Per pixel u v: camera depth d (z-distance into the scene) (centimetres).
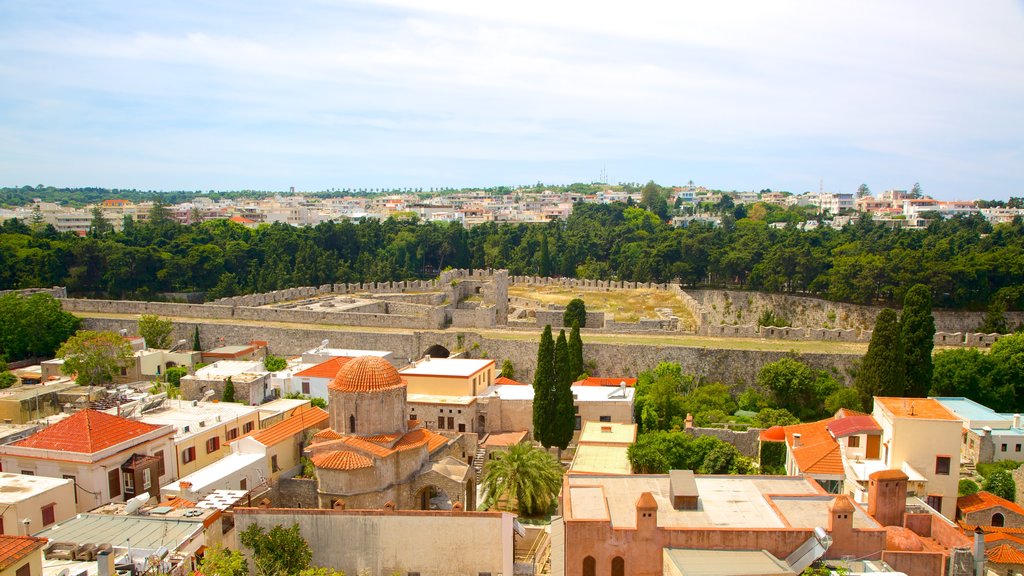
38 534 3897
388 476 4988
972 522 4900
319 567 4044
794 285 14738
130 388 6975
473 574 4031
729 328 9019
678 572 3250
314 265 16100
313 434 5834
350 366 5200
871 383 6700
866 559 3406
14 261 13725
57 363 8181
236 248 16700
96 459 4662
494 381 7831
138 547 3744
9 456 4759
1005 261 12525
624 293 13488
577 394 6975
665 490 4072
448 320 9819
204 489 4653
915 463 4853
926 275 12562
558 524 4122
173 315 10350
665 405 7031
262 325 9656
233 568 3522
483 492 5816
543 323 9850
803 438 5553
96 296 15125
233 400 6806
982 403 7119
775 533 3456
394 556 4041
